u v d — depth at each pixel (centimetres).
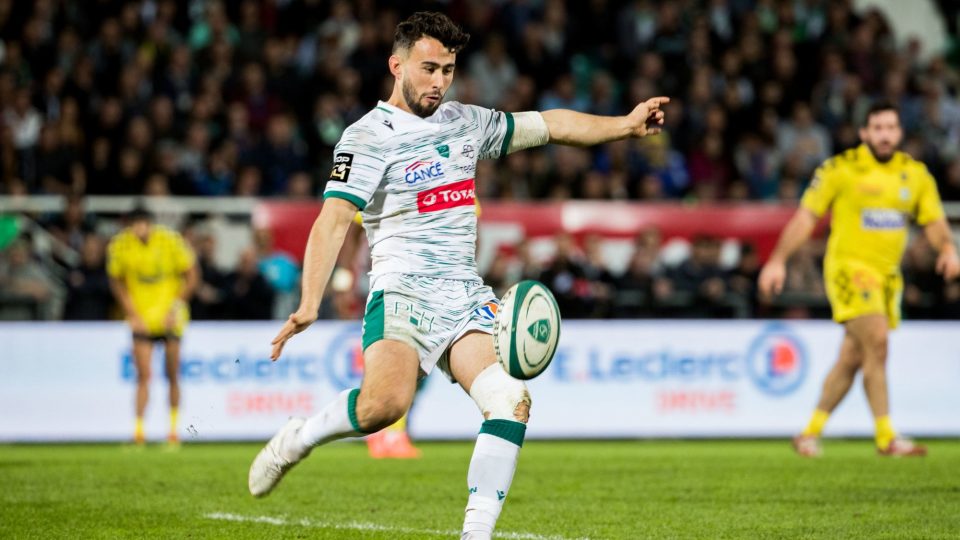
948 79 7344
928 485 2853
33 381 4528
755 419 4694
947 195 6006
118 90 5888
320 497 2669
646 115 1947
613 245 5066
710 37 6562
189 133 5622
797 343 4719
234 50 6156
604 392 4650
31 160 5516
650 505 2523
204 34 6369
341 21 6394
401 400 1731
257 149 5625
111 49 5962
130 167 5400
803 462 3506
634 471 3259
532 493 2747
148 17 6369
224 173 5519
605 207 5050
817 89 6506
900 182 3412
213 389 4534
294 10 6506
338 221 1741
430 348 1773
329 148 5856
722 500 2600
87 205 4912
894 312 3509
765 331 4712
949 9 7825
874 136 3378
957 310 5000
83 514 2392
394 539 2070
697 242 4978
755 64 6500
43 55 6003
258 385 4544
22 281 4750
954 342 4759
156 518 2338
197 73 6038
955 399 4750
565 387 4641
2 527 2219
